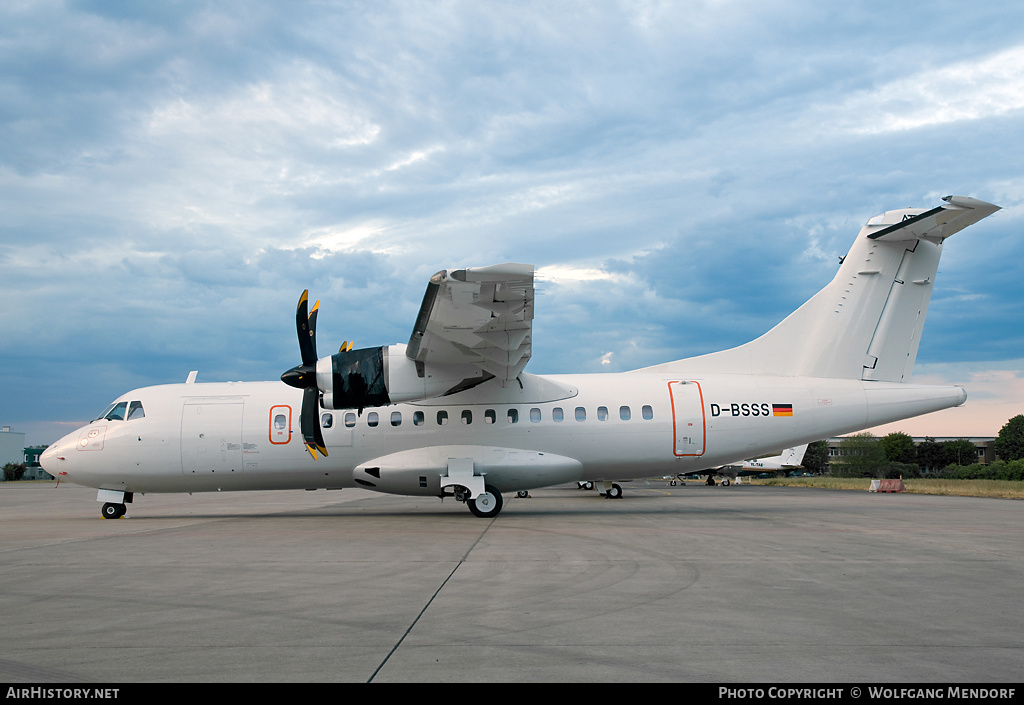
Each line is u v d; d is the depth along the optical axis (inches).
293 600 249.3
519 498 1001.5
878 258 608.7
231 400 587.8
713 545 393.4
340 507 808.3
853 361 605.6
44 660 178.2
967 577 292.5
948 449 3619.6
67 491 1563.7
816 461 3700.8
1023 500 925.2
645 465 587.5
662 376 605.6
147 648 189.0
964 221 567.5
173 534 470.0
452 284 431.5
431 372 526.6
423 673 167.0
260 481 588.4
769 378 606.9
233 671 168.9
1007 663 174.4
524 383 580.1
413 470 562.3
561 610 231.8
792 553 361.4
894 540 418.3
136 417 585.9
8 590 270.5
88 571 313.7
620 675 165.3
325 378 518.0
